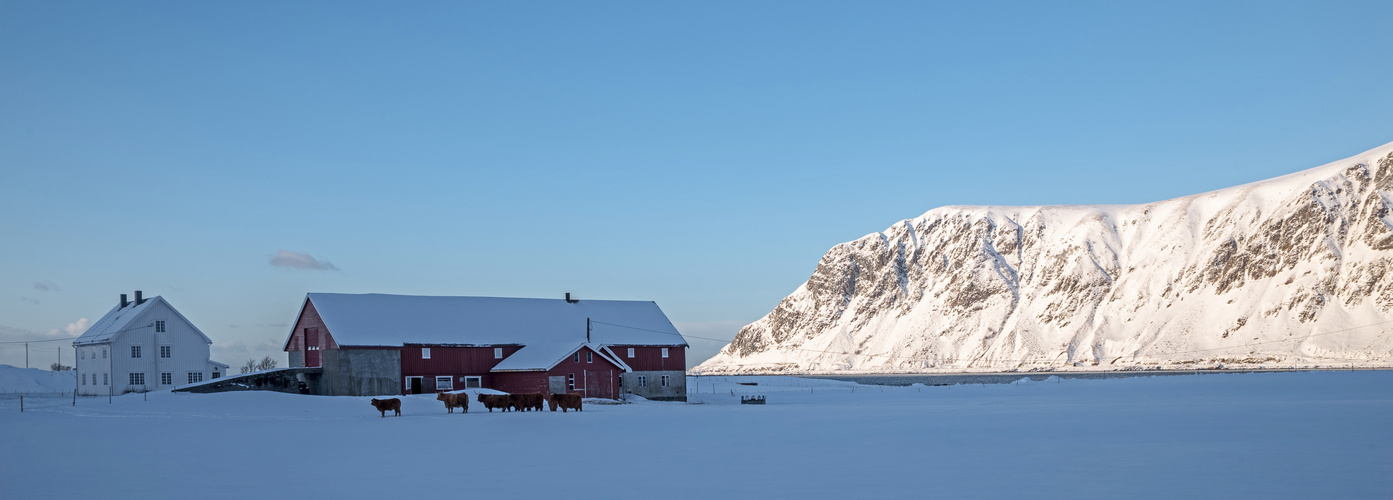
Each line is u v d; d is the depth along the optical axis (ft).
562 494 69.87
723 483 74.74
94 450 111.55
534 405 198.80
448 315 286.87
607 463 89.81
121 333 286.25
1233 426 119.34
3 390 373.40
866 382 630.74
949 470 79.87
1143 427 121.08
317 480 79.46
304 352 278.05
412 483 76.84
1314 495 62.54
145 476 83.76
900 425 135.03
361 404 214.28
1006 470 79.10
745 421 151.43
